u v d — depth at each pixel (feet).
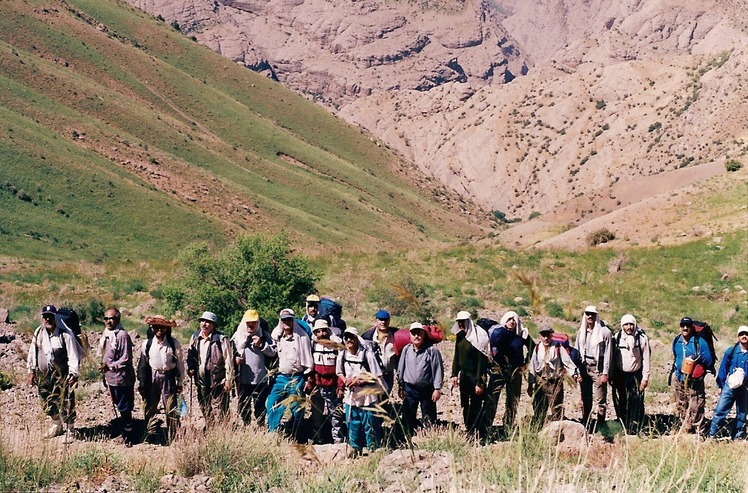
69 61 557.33
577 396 40.60
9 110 388.78
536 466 19.36
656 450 24.13
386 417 15.94
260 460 25.11
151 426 31.94
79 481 23.22
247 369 33.12
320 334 30.99
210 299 60.23
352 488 20.63
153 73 618.85
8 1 572.92
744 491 20.24
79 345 32.22
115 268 106.32
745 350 32.91
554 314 81.51
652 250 107.14
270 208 444.96
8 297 81.30
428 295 86.63
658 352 62.39
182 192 401.08
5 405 36.19
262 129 624.59
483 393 30.76
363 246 440.86
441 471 21.16
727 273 94.58
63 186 325.21
